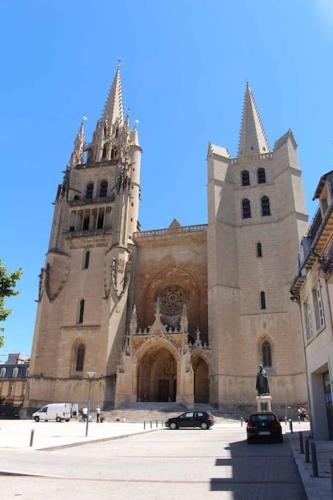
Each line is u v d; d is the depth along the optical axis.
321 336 25.16
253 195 65.69
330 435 26.92
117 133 83.12
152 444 25.53
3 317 27.03
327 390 27.47
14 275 27.34
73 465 16.69
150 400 59.50
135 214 72.62
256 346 56.12
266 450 21.47
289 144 64.44
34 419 51.34
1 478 13.76
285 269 58.75
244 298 59.28
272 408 52.66
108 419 50.38
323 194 24.56
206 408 51.94
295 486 12.34
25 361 108.12
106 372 57.44
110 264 64.31
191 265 66.56
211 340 56.84
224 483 13.03
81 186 76.31
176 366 59.78
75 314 64.25
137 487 12.42
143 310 66.25
